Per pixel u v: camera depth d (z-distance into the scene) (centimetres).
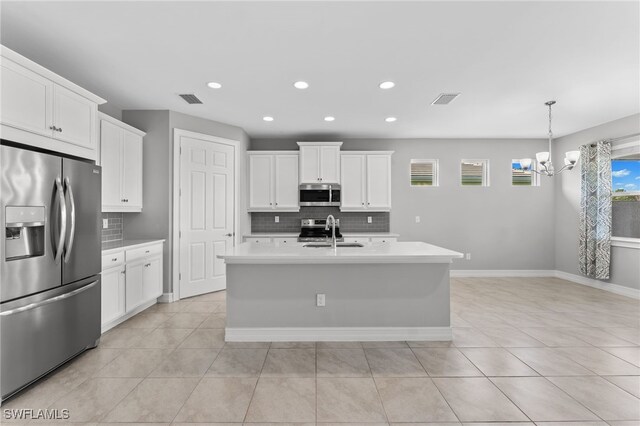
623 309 369
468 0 195
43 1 193
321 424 171
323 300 284
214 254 448
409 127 486
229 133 470
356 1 196
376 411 182
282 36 235
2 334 186
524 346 270
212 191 446
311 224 543
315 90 338
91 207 257
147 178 398
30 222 202
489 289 464
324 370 229
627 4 197
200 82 317
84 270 249
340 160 523
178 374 224
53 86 228
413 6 201
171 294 399
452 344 275
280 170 520
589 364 237
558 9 203
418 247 312
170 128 400
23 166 198
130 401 191
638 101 369
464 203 559
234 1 195
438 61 274
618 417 176
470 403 189
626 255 430
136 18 212
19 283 195
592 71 292
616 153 446
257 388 206
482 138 556
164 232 398
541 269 558
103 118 320
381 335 284
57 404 188
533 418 175
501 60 271
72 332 238
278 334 283
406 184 557
